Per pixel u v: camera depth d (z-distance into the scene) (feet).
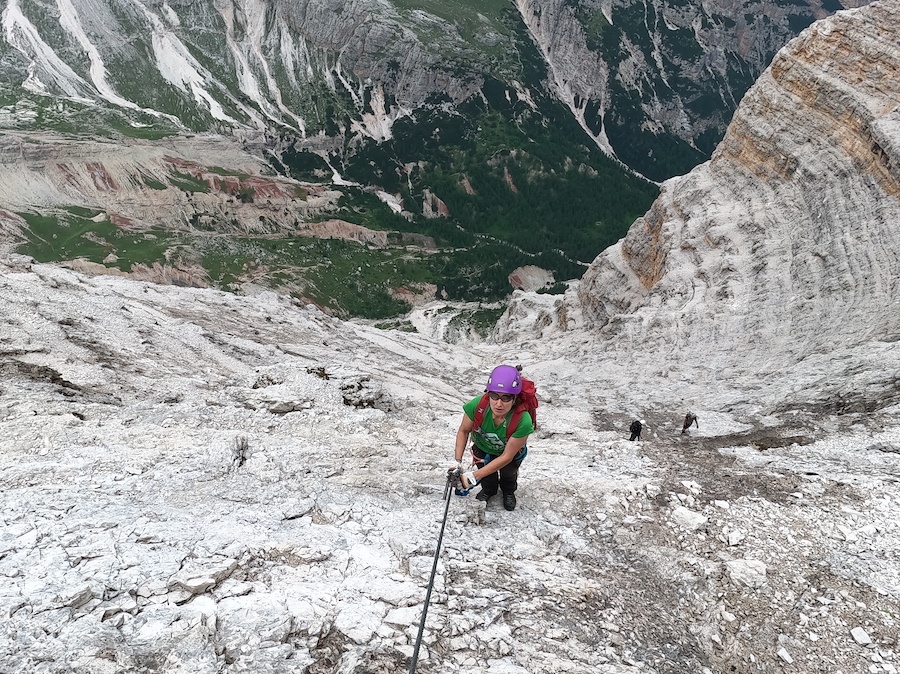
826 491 31.60
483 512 26.13
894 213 115.65
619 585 23.06
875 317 100.12
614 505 28.94
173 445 29.71
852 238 120.06
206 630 15.65
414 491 27.66
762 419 71.87
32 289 69.67
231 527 21.11
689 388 106.83
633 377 124.88
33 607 15.29
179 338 78.33
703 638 21.27
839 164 136.46
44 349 47.80
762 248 142.82
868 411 61.46
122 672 13.92
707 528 27.27
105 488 23.30
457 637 17.79
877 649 20.45
